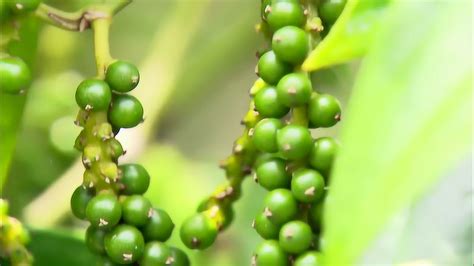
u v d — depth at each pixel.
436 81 0.21
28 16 0.27
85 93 0.26
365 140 0.21
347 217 0.21
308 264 0.26
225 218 0.28
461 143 0.21
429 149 0.21
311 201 0.26
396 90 0.21
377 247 0.25
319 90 0.32
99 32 0.27
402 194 0.21
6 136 0.28
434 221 0.25
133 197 0.27
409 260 0.25
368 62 0.21
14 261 0.27
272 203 0.26
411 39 0.21
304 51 0.26
